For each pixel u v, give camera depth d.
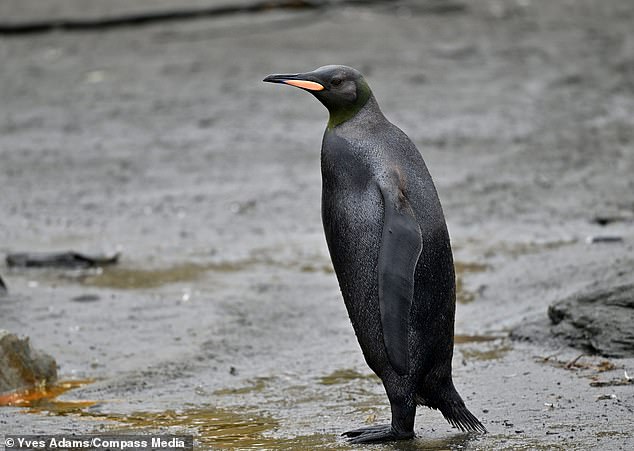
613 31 73.06
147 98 60.22
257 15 75.75
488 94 59.38
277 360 26.77
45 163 50.06
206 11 75.50
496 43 70.06
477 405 22.27
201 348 27.45
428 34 72.12
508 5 79.75
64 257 35.72
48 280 33.94
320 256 36.88
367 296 19.59
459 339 27.66
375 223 19.34
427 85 61.22
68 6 77.25
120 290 32.62
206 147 51.78
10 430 21.77
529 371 24.47
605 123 53.84
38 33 73.94
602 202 41.09
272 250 37.72
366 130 20.00
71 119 56.88
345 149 19.80
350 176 19.66
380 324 19.58
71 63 67.25
